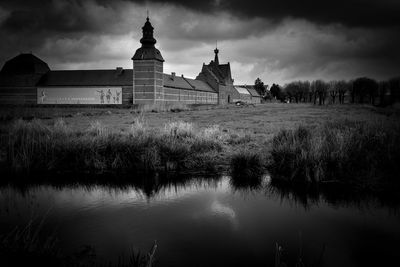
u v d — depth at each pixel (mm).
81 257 5582
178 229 6871
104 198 8945
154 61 56344
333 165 10289
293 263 5543
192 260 5598
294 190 9562
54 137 13430
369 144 11391
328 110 47031
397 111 36688
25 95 66562
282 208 8148
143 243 6215
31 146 12250
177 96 66688
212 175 11070
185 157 12008
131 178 10812
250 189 9703
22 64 67250
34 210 7969
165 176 11008
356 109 48969
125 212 7852
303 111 45375
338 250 5922
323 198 8867
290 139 12359
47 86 64812
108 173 11273
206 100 82875
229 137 15844
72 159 11844
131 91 60688
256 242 6273
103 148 12133
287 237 6496
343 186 9719
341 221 7289
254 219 7430
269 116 35156
